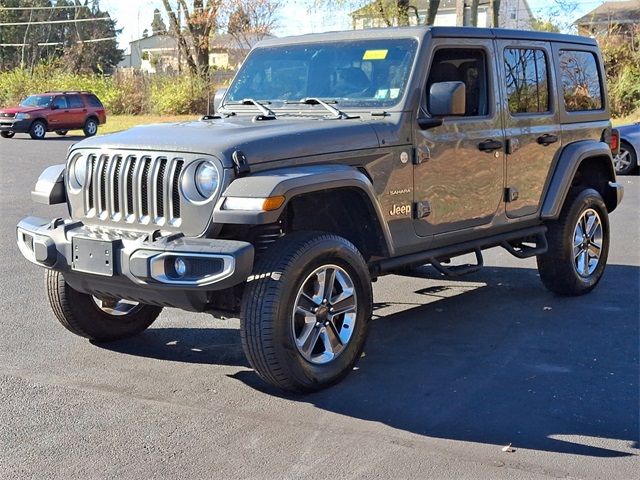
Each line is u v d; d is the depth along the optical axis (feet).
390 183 17.62
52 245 16.06
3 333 20.10
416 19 118.83
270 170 15.26
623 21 121.39
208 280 14.19
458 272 19.36
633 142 51.47
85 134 108.27
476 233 20.29
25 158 71.97
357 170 16.52
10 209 40.52
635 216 38.06
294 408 15.26
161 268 14.49
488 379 16.83
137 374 17.20
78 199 16.81
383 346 19.12
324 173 15.43
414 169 18.11
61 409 15.23
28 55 239.30
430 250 19.25
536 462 13.00
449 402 15.56
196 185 15.01
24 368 17.56
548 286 23.63
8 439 13.89
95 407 15.33
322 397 15.83
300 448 13.52
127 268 14.88
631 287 24.77
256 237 16.28
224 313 15.84
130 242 15.06
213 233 14.92
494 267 27.96
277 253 15.11
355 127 17.01
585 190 23.49
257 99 20.13
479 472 12.66
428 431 14.23
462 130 19.33
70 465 12.91
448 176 19.03
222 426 14.43
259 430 14.25
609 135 25.32
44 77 161.27
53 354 18.52
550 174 22.48
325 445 13.64
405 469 12.76
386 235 17.25
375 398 15.75
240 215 14.26
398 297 23.84
